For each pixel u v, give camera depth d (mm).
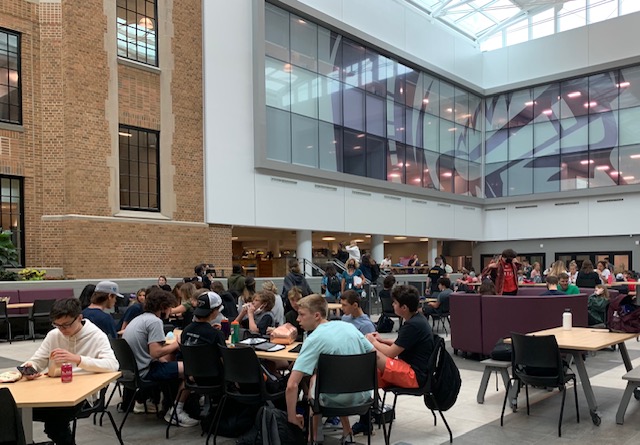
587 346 5414
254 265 22953
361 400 4523
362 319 6285
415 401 6645
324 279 14672
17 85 13258
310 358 4395
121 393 6527
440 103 25312
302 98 18891
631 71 23781
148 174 14953
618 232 23719
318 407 4336
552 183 25641
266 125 17453
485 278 10797
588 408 6156
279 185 17969
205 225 15867
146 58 15031
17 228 13125
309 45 19266
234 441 5152
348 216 20391
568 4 26562
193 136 15781
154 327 5605
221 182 16281
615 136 24016
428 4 24922
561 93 25656
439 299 12484
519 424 5605
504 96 27453
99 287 6184
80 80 13391
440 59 25094
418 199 23750
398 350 5105
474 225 27016
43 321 12250
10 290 11992
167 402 5996
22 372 4129
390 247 31797
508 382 5941
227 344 6121
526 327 8820
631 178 23484
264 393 4922
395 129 22766
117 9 14414
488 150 27797
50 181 13414
